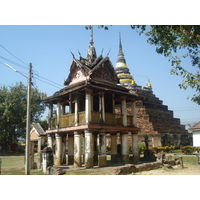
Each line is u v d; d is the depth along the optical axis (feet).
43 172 54.13
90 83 61.00
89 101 60.44
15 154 151.53
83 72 73.36
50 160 54.60
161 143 130.93
